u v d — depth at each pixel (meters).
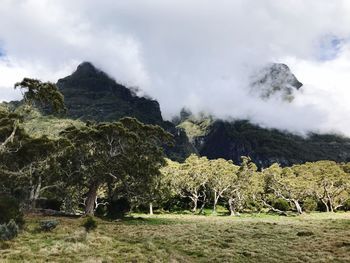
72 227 39.75
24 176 54.56
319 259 28.06
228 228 47.41
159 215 87.62
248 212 111.50
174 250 31.80
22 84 45.25
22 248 27.95
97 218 58.34
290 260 28.36
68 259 25.12
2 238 30.58
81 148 63.62
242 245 34.47
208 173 103.19
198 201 119.69
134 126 67.06
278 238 38.62
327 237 38.00
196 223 56.41
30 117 51.88
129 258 26.73
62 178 64.56
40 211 59.66
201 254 30.27
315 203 114.69
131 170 64.69
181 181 104.12
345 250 30.94
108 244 31.91
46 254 26.50
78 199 76.31
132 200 69.69
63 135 67.75
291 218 76.56
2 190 56.09
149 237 38.12
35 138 54.41
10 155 54.25
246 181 105.25
